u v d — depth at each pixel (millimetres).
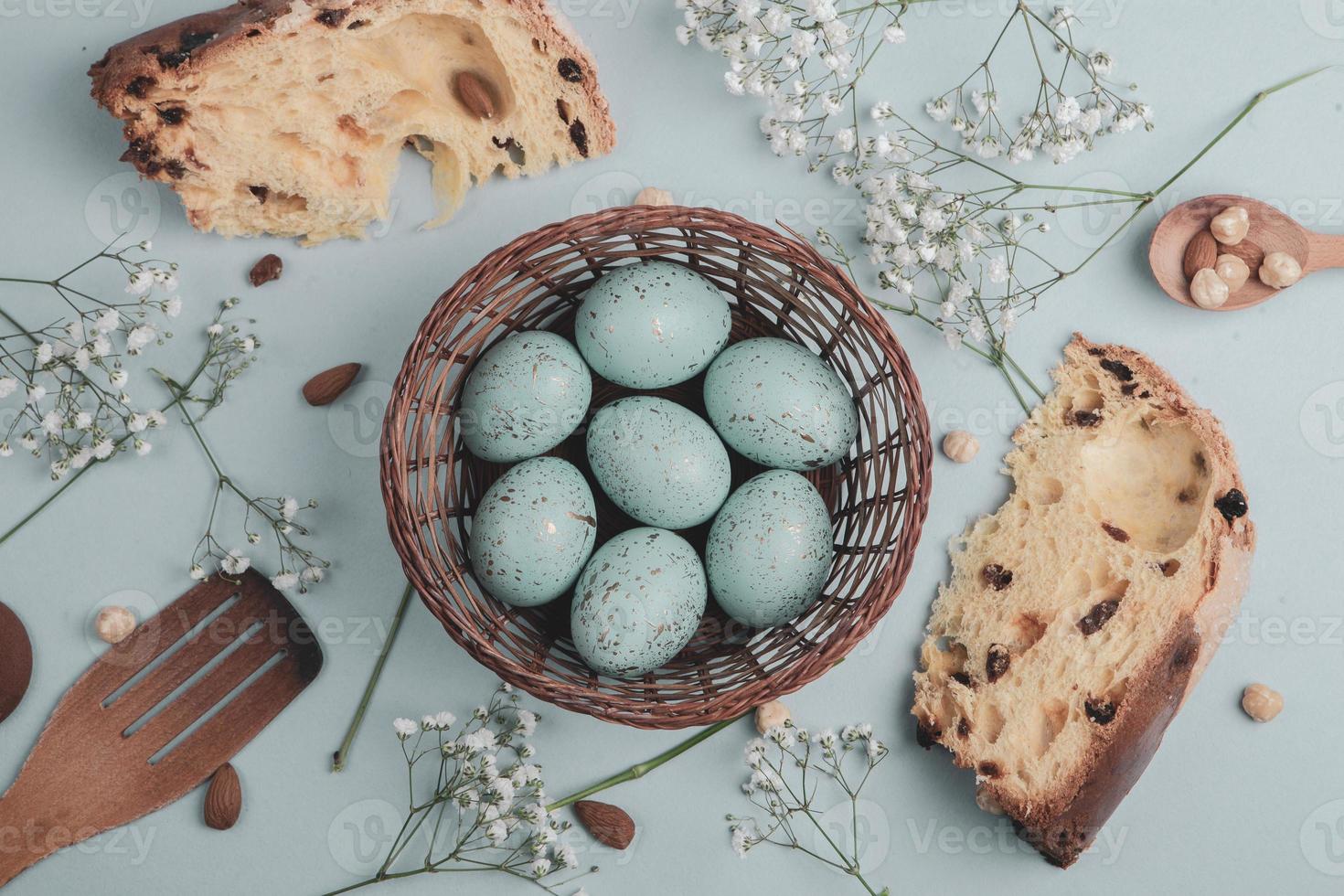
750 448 593
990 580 633
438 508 578
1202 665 615
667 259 622
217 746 635
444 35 608
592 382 627
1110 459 640
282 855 640
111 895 635
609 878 646
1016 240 650
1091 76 634
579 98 618
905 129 650
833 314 608
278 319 645
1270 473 653
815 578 582
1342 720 653
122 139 640
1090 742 608
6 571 638
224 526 642
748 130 651
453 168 643
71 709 629
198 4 642
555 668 620
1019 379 651
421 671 643
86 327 640
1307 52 652
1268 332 653
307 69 591
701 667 604
